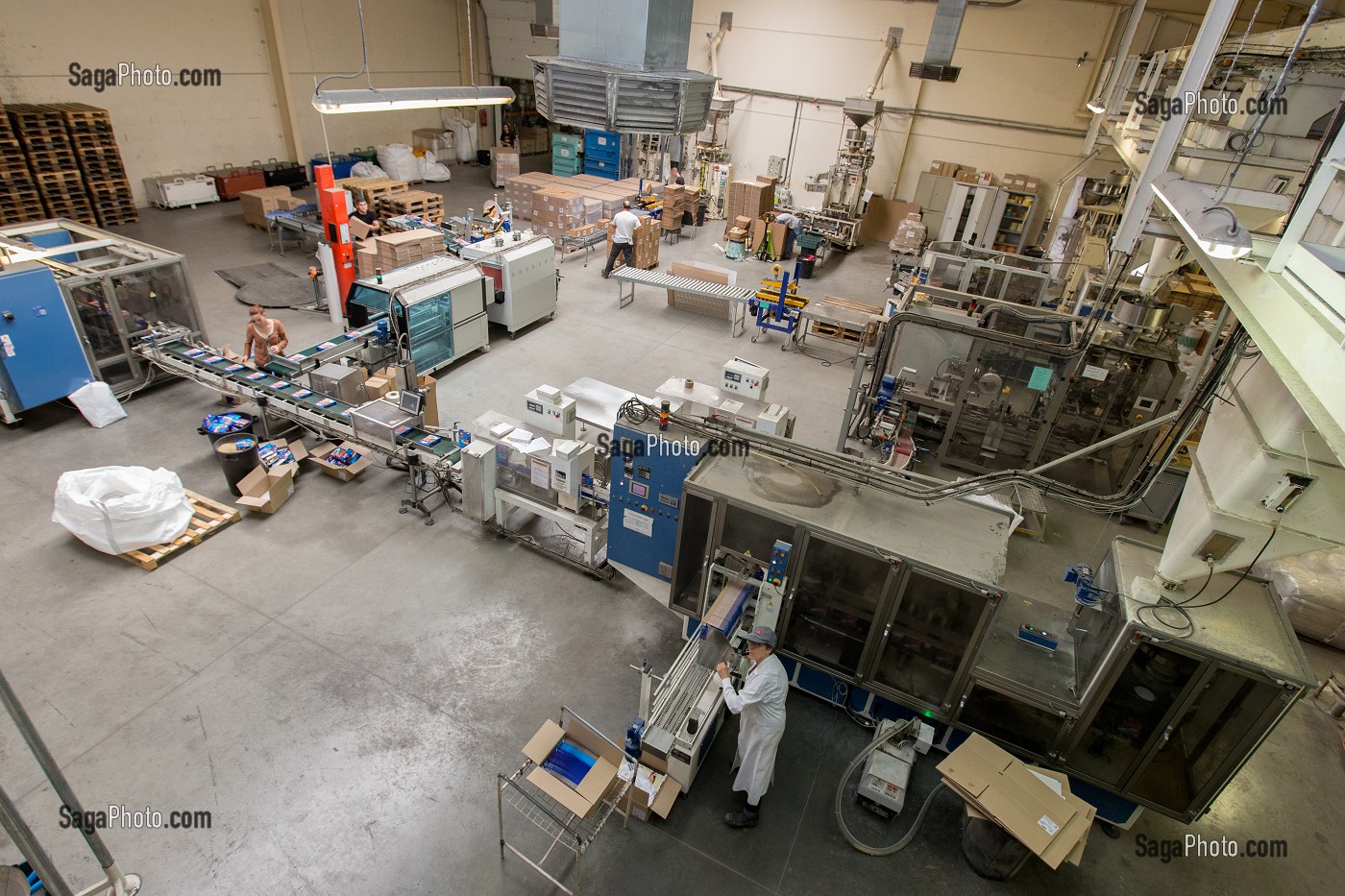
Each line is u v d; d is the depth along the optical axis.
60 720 4.45
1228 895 4.19
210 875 3.75
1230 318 5.60
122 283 7.70
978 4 14.18
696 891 3.92
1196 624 3.84
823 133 16.70
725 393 6.55
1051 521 7.35
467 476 6.16
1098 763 4.38
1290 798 4.78
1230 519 3.43
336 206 9.22
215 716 4.56
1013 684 4.30
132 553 5.71
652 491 5.10
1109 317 7.86
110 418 7.39
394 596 5.66
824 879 4.05
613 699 4.96
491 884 3.84
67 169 12.30
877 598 4.65
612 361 9.78
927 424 8.38
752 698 3.89
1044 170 15.02
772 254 14.67
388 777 4.31
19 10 11.62
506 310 9.88
